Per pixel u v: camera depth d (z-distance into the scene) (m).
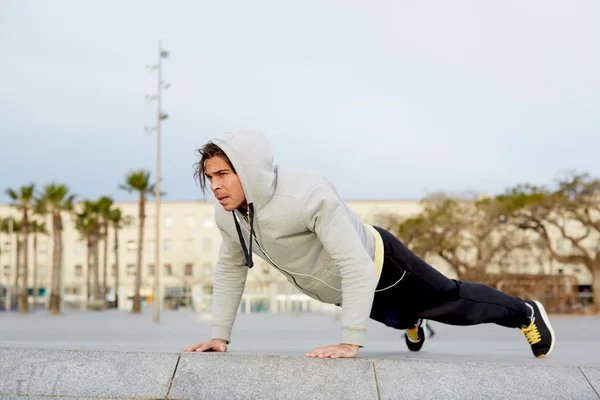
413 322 4.02
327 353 3.15
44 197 47.53
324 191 3.23
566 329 19.14
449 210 42.47
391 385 3.06
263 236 3.34
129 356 3.13
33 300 63.66
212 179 3.23
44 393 3.05
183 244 67.75
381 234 3.70
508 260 44.38
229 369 3.08
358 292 3.25
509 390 3.10
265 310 60.44
